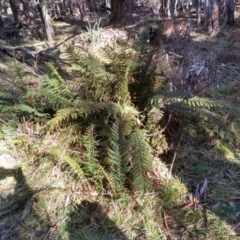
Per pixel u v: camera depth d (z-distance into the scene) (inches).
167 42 153.9
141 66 86.3
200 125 92.5
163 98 77.7
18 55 162.7
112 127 76.0
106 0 390.0
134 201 71.8
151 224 67.4
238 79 129.7
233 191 75.6
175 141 89.0
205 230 65.5
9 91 95.6
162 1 346.3
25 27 295.1
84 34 172.4
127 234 65.7
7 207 72.6
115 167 72.6
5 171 82.8
